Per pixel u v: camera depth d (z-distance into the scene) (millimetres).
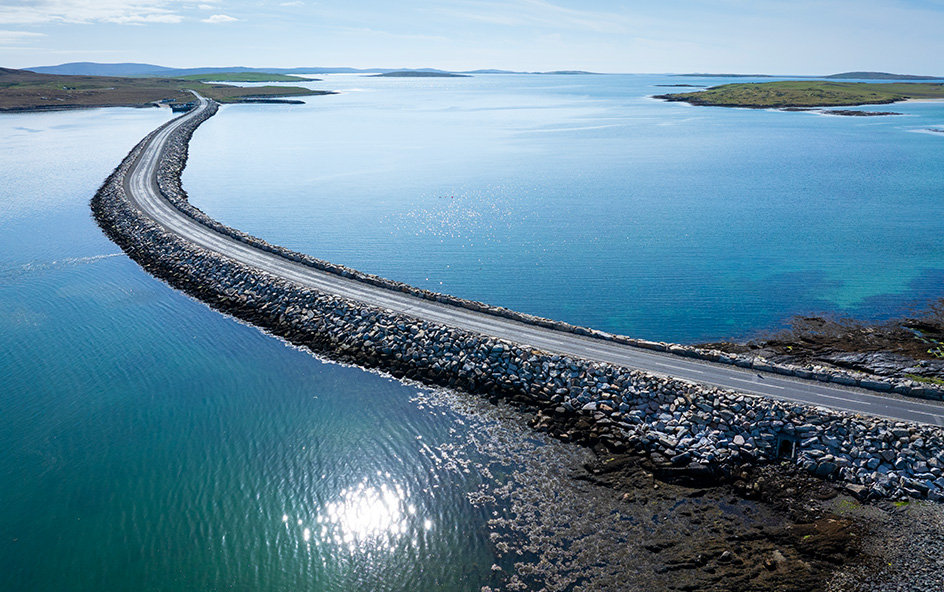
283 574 30609
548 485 35812
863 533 31859
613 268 77688
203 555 31734
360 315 55750
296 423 42406
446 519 33344
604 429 40406
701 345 56062
